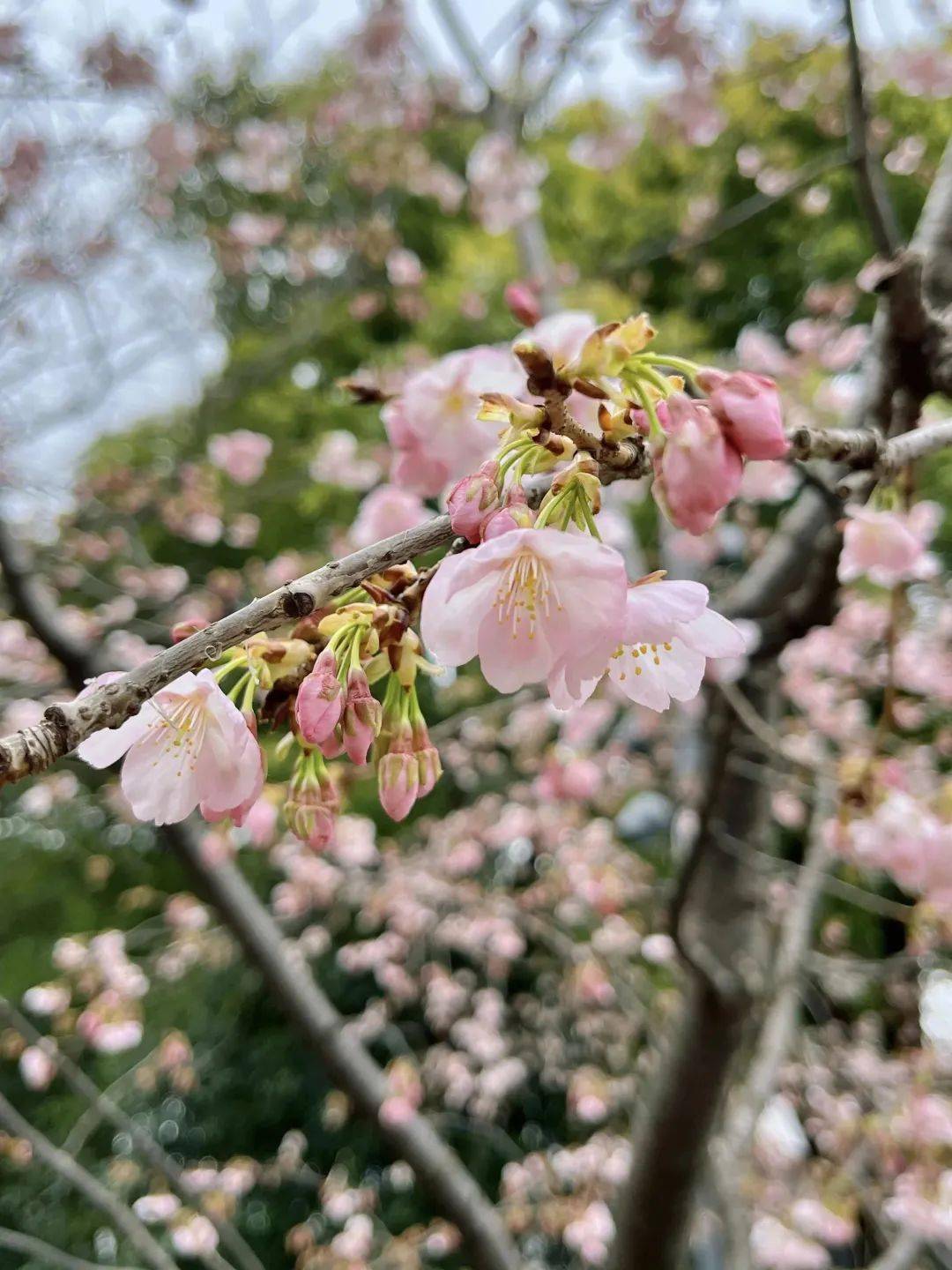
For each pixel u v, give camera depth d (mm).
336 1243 4332
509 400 826
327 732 762
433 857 5223
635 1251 2898
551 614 753
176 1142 6770
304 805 865
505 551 709
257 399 7781
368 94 4879
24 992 7039
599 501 797
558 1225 4258
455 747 5113
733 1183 3371
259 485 7359
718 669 2381
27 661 4562
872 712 6246
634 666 972
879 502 1549
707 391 848
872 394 1767
